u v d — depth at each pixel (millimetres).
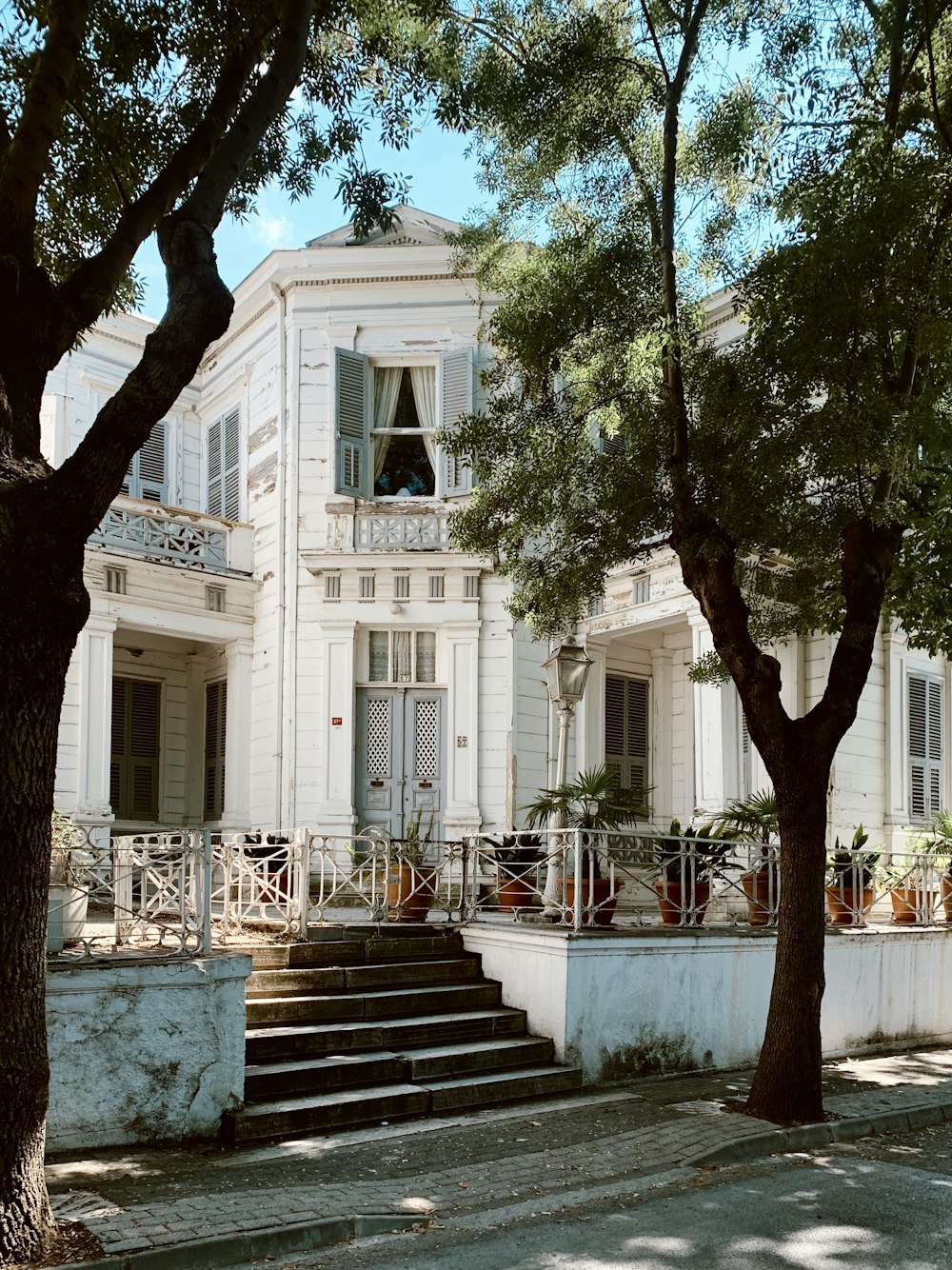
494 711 14688
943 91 8688
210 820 16438
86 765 13672
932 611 10438
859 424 7402
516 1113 7730
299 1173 6160
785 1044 7766
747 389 8016
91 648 13906
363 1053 7988
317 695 14805
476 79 8688
